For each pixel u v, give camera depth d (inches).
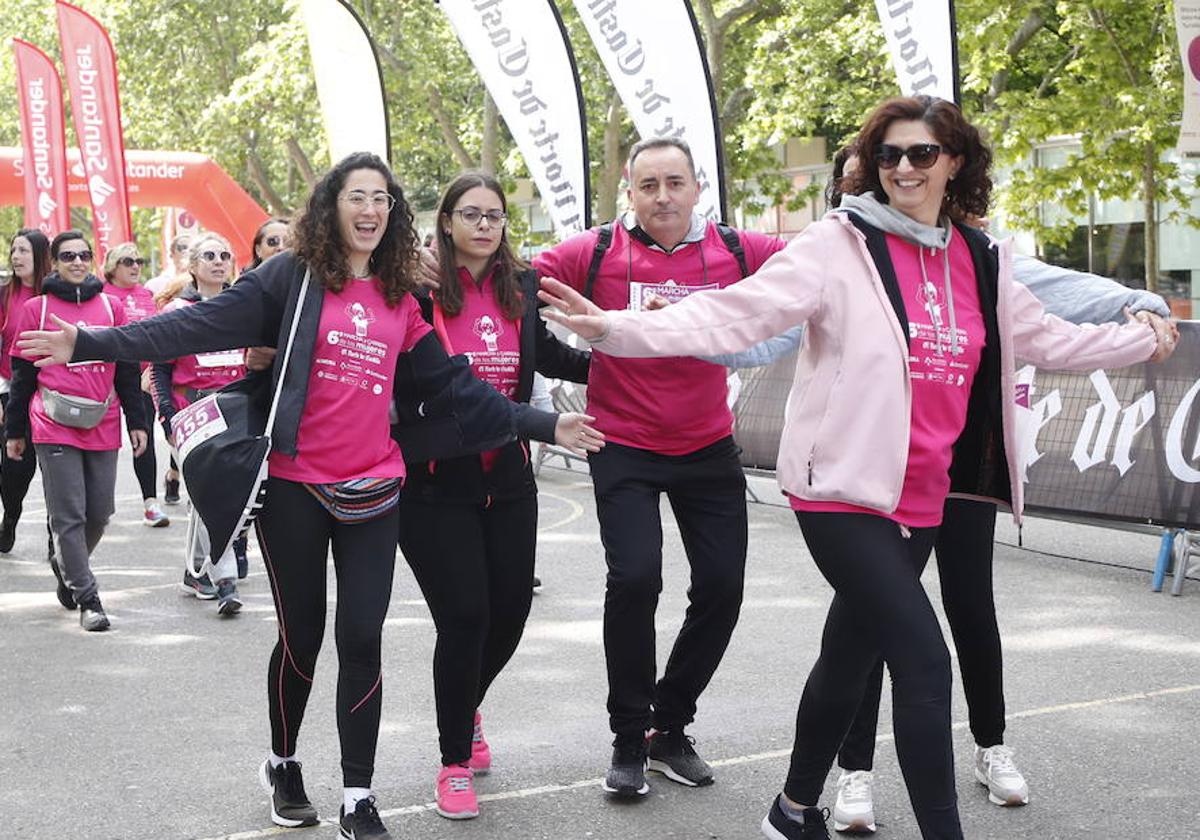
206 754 197.8
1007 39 668.1
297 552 157.2
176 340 154.3
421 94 1049.5
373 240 157.8
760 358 162.7
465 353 173.6
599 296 183.0
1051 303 168.6
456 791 170.2
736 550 177.6
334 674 241.4
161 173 903.1
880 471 136.0
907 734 131.3
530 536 176.6
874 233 139.3
